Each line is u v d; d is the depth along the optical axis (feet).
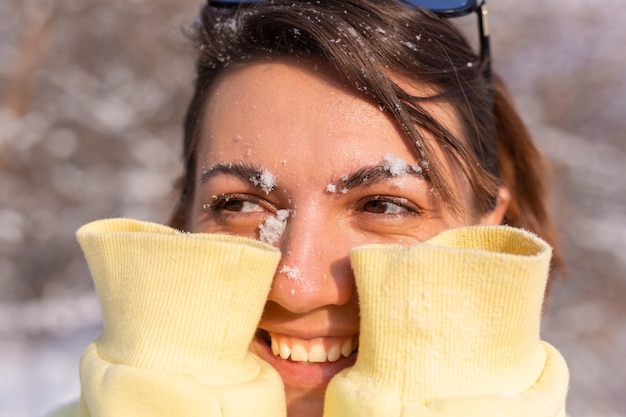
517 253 1.33
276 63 1.46
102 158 6.33
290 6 1.47
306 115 1.42
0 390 4.63
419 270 1.27
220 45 1.53
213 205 1.50
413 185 1.43
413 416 1.24
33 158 6.16
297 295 1.37
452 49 1.59
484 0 1.74
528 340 1.28
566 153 5.87
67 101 6.38
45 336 5.44
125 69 6.57
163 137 6.36
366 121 1.42
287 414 1.46
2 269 5.87
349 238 1.42
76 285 6.00
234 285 1.31
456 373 1.26
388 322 1.28
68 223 6.09
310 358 1.45
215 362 1.31
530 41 6.48
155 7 6.59
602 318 5.47
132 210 6.00
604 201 5.88
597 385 5.02
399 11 1.51
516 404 1.24
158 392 1.26
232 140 1.46
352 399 1.27
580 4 6.49
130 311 1.32
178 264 1.30
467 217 1.53
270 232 1.43
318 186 1.41
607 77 6.32
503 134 1.86
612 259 5.64
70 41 6.53
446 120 1.53
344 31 1.42
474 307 1.26
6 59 6.13
